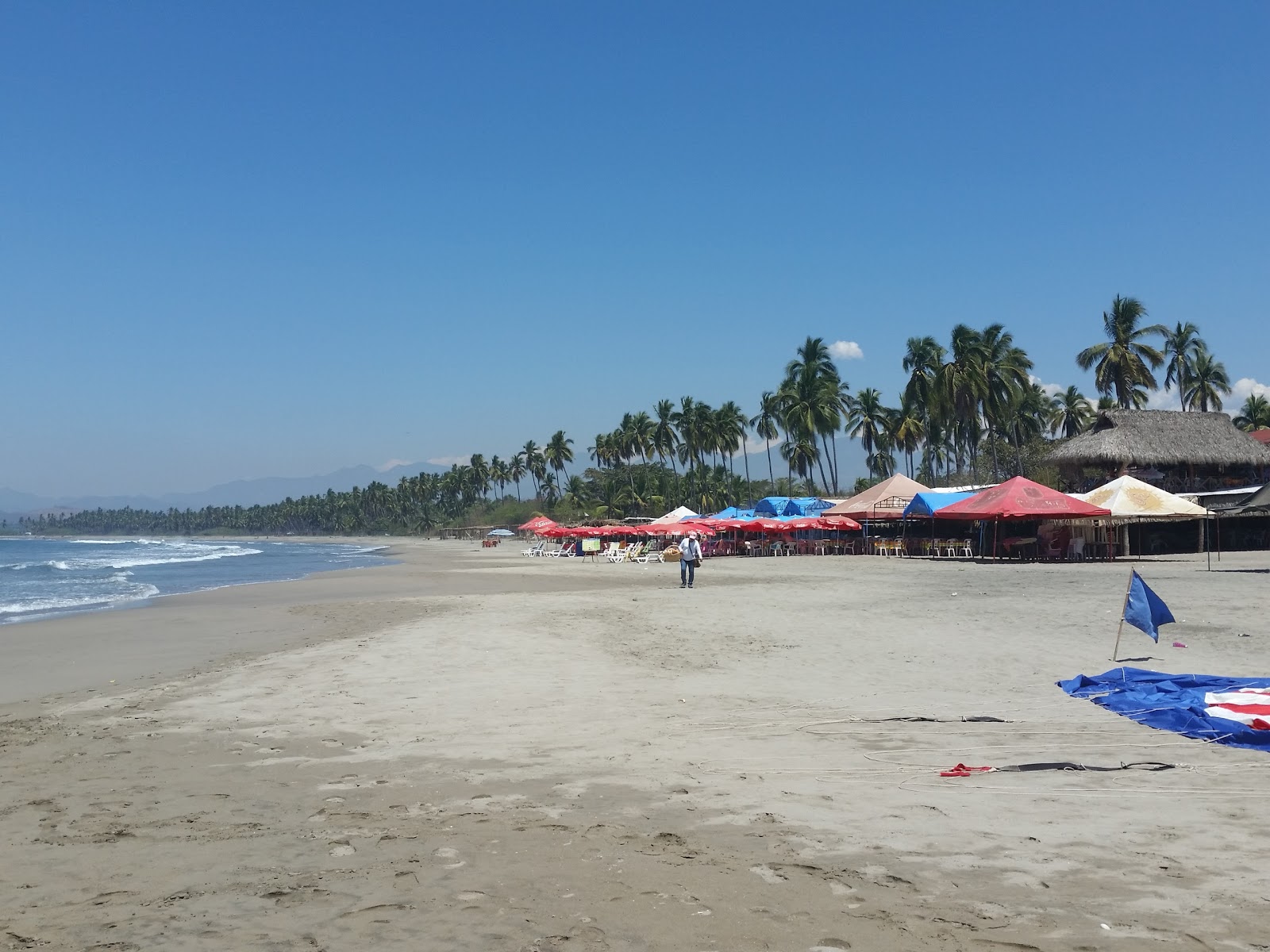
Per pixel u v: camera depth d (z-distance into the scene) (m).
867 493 51.88
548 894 4.63
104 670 14.03
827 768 7.00
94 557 87.75
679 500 116.19
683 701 9.92
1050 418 89.38
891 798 6.19
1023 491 36.72
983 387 64.00
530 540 118.94
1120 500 36.53
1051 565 36.25
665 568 44.09
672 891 4.64
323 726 9.07
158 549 125.94
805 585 28.08
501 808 6.14
